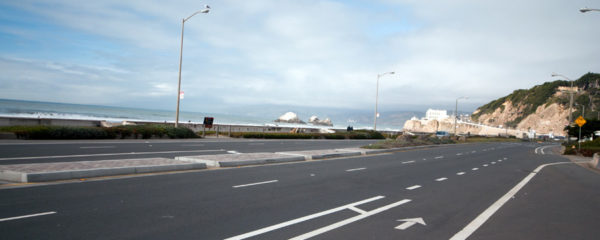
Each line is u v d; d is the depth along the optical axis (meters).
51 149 18.38
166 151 20.36
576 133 60.00
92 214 6.99
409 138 38.16
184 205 8.03
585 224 7.83
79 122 37.66
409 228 7.00
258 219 7.16
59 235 5.73
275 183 11.35
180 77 32.31
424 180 13.68
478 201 9.97
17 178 9.84
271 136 42.34
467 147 44.66
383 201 9.38
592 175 18.78
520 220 7.98
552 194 11.75
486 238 6.55
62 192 8.70
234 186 10.52
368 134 55.47
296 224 6.92
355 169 16.00
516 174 17.28
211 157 16.56
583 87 192.62
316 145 31.97
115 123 41.41
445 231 6.91
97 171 11.07
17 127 24.27
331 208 8.34
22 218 6.53
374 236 6.37
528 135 134.12
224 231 6.31
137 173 12.02
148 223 6.59
